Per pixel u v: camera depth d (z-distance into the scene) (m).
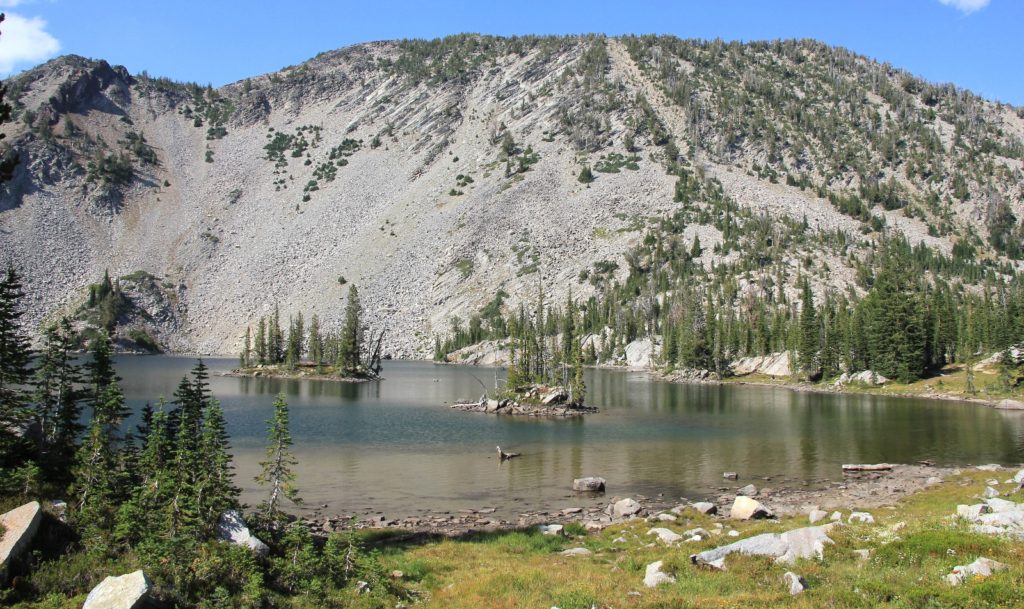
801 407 100.50
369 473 50.84
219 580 19.92
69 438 35.59
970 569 17.02
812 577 18.92
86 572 19.19
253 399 108.06
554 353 137.62
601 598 18.67
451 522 36.50
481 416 89.31
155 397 96.50
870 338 135.25
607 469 52.88
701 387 142.12
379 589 21.45
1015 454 58.69
